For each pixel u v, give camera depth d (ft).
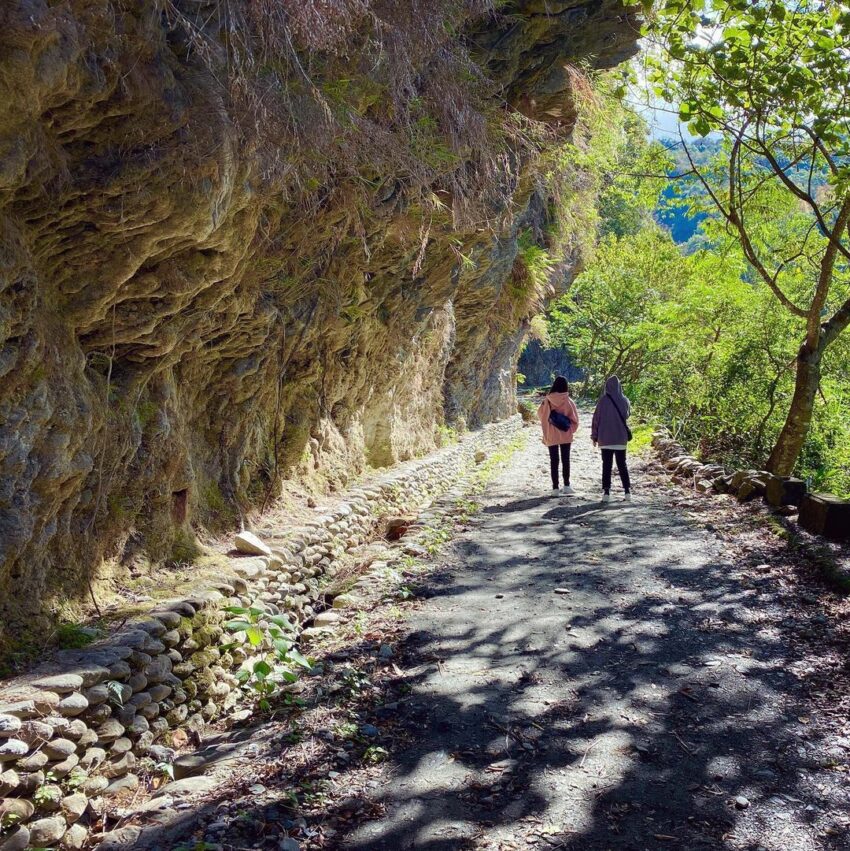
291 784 11.35
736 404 51.24
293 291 22.33
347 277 25.81
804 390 33.88
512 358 78.95
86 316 13.73
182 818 10.48
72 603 13.58
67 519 13.85
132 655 12.57
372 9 16.65
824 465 51.65
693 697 14.03
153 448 16.52
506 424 70.90
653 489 36.01
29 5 9.35
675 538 25.46
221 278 15.87
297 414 26.45
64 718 10.51
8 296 11.58
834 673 14.76
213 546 19.70
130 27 11.34
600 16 27.02
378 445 36.83
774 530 24.27
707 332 58.13
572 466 48.39
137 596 15.19
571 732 12.86
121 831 10.05
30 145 10.57
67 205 12.17
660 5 26.00
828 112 26.43
